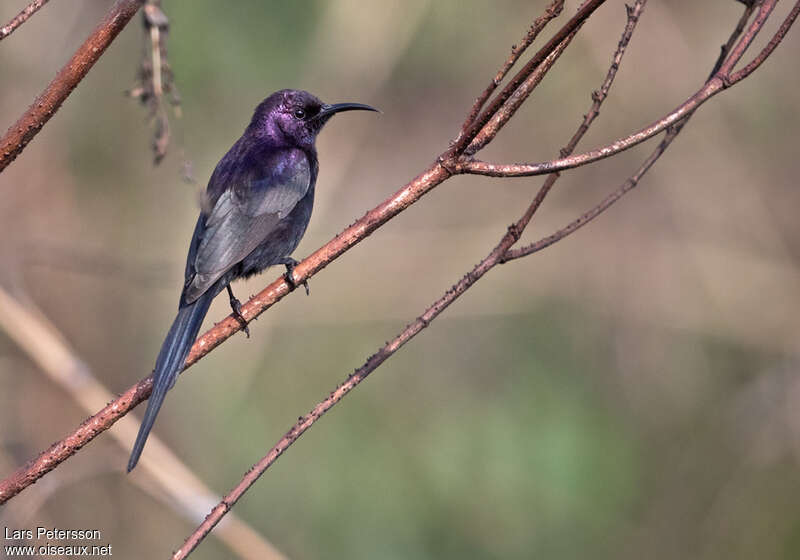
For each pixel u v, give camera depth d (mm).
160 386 5434
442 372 14000
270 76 13070
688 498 12688
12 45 12891
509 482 12148
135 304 13727
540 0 14359
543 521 11930
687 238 14570
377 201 14984
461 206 15258
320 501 12250
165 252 13695
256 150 8219
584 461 12500
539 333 14273
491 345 14188
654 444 13391
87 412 9719
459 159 5230
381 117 14898
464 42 14508
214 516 5027
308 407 13562
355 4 13391
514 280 14570
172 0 12383
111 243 13438
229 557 11984
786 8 14391
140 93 4863
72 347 13117
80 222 13328
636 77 14617
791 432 12961
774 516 12445
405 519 11938
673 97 14578
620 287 14461
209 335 5582
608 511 12172
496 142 15242
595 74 14648
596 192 14891
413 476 12289
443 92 14867
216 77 12836
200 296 7203
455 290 5410
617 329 14250
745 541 12352
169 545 11867
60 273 13125
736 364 14000
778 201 14555
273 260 8000
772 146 14664
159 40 4852
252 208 7793
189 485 9336
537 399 13344
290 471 12633
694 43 14602
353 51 13742
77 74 5023
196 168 13375
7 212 12938
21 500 8781
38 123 5035
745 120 14641
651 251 14570
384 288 14531
